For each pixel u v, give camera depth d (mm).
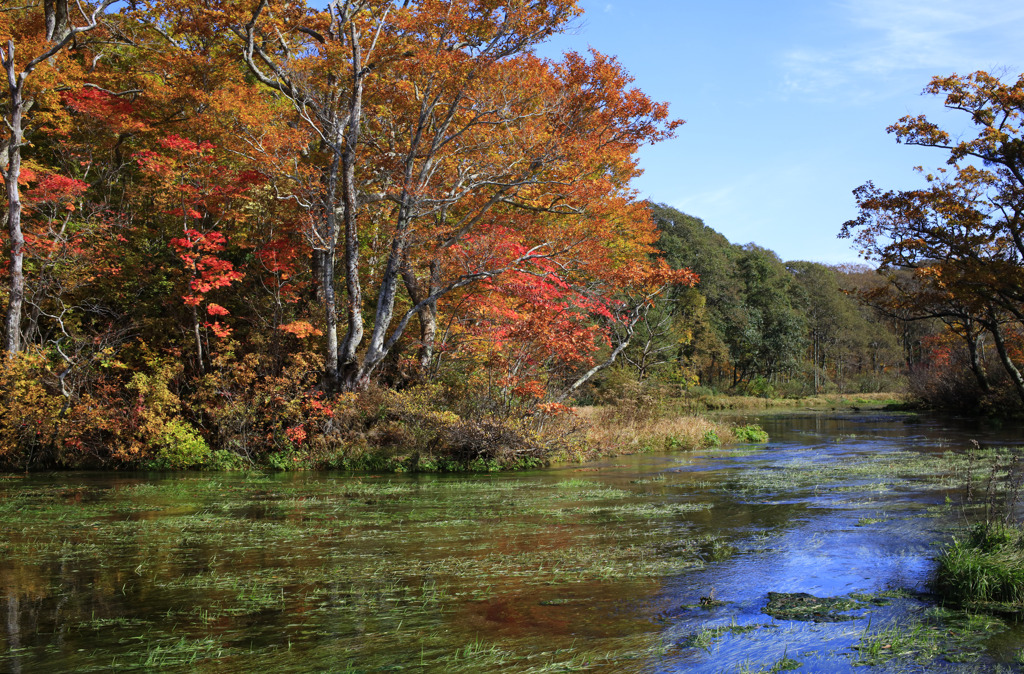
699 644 4480
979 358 35250
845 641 4520
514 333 16266
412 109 18500
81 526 8594
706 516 9039
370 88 18766
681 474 13578
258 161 16891
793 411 44000
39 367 15000
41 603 5484
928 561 6523
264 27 17516
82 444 15070
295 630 4816
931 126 24422
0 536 8031
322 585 5957
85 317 18562
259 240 18719
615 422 20266
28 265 17297
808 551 7004
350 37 17469
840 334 72812
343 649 4438
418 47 17141
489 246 16359
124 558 6961
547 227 20047
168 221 18703
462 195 18109
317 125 18469
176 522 8789
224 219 18422
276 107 19828
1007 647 4367
